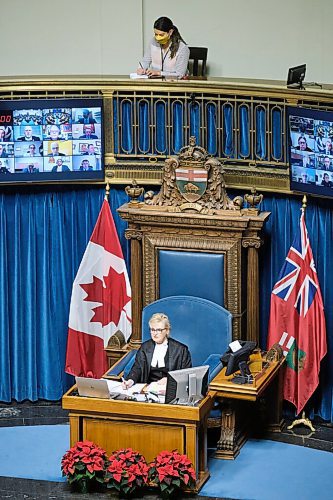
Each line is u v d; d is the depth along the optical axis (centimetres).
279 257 1611
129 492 1424
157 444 1451
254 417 1583
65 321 1681
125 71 1820
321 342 1573
